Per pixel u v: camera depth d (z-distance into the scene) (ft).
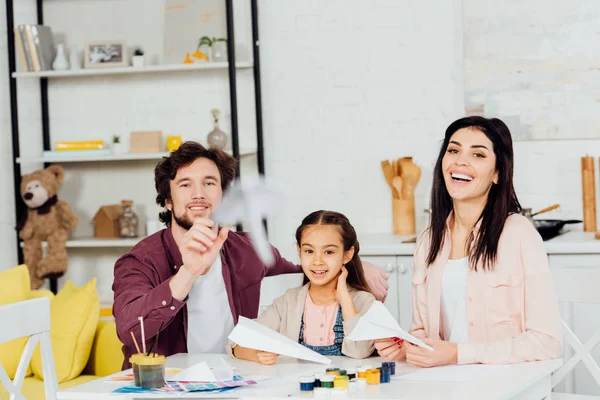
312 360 6.48
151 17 14.70
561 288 7.78
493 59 13.20
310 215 7.39
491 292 6.84
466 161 6.86
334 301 7.36
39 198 14.05
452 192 6.93
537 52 13.02
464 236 7.13
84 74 14.49
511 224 6.91
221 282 8.10
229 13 13.39
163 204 8.14
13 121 14.11
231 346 7.25
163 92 14.78
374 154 13.88
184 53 14.35
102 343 10.71
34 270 14.25
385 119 13.82
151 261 7.87
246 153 13.84
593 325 10.73
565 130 12.98
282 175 14.25
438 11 13.52
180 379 6.17
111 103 14.99
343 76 13.94
